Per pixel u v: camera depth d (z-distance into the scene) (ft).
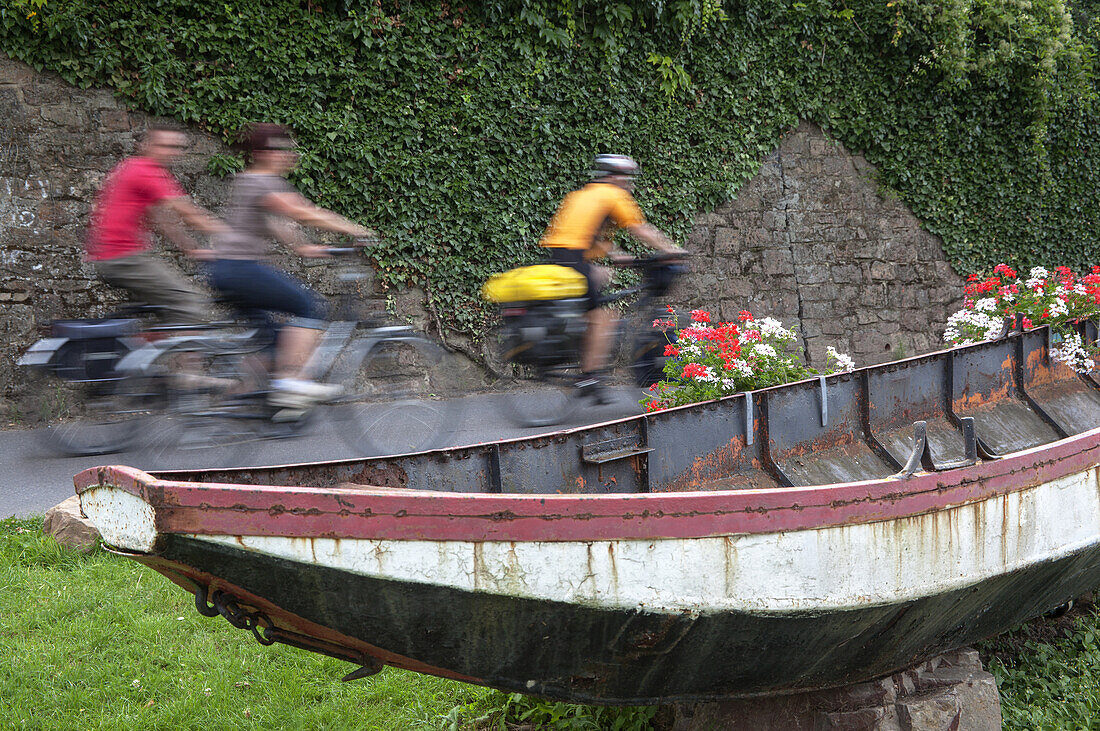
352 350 18.92
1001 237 43.11
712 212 36.37
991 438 15.80
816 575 8.37
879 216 40.06
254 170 17.47
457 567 7.29
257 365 17.95
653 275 24.20
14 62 24.25
